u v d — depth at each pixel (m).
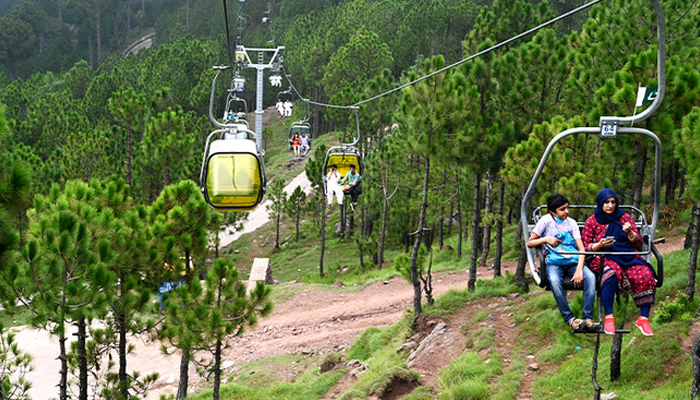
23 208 7.08
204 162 13.74
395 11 105.38
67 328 29.44
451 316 20.05
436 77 20.23
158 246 14.84
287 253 53.44
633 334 14.39
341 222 53.12
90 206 13.16
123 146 53.44
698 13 22.45
